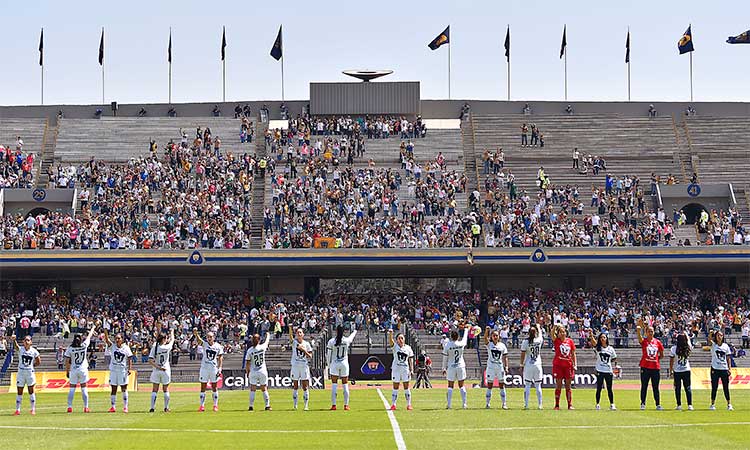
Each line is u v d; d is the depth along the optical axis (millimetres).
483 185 84062
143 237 72875
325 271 76938
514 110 97938
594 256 71062
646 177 86250
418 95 96625
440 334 69438
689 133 92062
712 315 70375
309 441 23297
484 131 92250
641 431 25062
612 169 87312
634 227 76438
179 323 67875
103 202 76938
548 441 23031
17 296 76000
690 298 74562
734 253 71062
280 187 79875
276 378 54250
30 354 32719
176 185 79625
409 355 32500
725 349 32500
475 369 60938
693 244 75750
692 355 65875
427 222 76562
